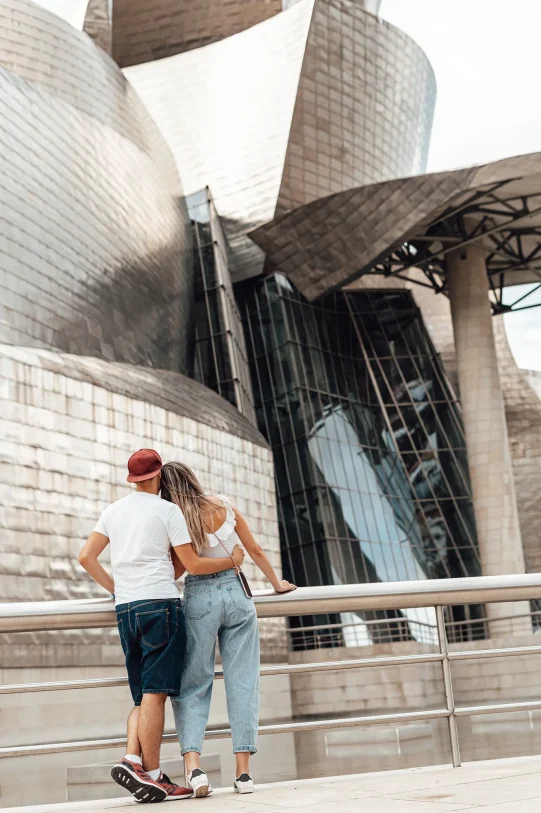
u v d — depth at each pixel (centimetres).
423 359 4616
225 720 1983
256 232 3894
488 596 551
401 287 4825
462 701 3023
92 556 514
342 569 3606
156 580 498
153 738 482
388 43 4338
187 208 4203
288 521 3803
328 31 4075
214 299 3975
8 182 2608
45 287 2669
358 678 2944
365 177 4397
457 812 369
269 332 4159
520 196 3856
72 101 3116
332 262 3984
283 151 4119
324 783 519
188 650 505
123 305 3133
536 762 546
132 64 5244
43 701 2106
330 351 4312
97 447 2436
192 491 518
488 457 4016
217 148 4322
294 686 2942
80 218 2947
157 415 2702
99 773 1252
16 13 3034
